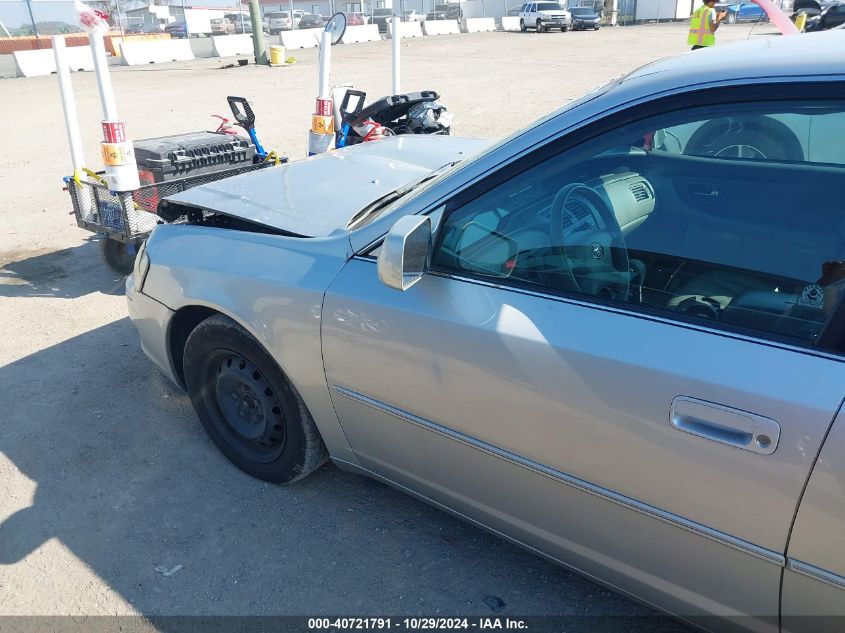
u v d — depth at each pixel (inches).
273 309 94.5
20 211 275.7
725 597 66.6
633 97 70.3
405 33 1362.0
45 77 827.4
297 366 94.5
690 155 79.3
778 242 68.6
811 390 56.7
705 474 62.2
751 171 75.3
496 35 1320.1
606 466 68.8
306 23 1412.4
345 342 87.1
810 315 60.7
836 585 57.7
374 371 85.7
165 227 119.0
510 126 402.0
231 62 937.5
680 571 68.7
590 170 76.5
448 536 101.8
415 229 75.5
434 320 78.3
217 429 116.8
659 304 68.7
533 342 71.1
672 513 66.1
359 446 95.7
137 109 531.8
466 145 151.9
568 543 77.9
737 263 68.9
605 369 66.6
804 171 73.5
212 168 193.9
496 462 78.7
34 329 172.1
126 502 111.1
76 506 110.7
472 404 77.2
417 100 229.8
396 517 105.9
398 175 127.0
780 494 58.2
